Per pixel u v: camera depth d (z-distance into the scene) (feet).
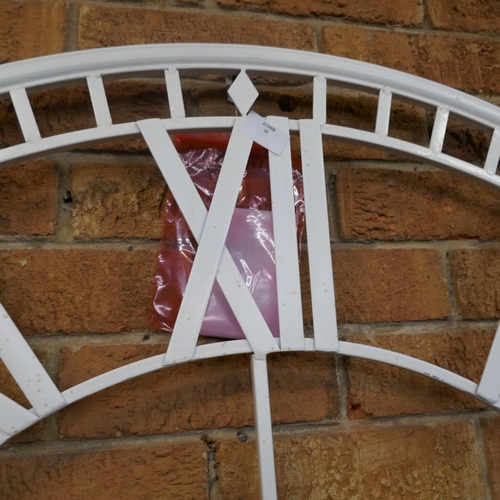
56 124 1.63
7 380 1.45
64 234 1.56
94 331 1.52
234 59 1.59
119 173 1.63
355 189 1.77
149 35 1.75
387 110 1.66
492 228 1.84
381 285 1.71
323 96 1.62
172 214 1.60
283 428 1.58
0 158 1.39
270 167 1.53
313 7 1.90
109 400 1.50
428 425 1.67
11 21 1.67
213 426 1.53
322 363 1.64
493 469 1.66
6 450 1.43
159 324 1.54
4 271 1.50
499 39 2.06
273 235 1.52
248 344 1.41
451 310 1.76
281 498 1.53
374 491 1.58
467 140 1.93
